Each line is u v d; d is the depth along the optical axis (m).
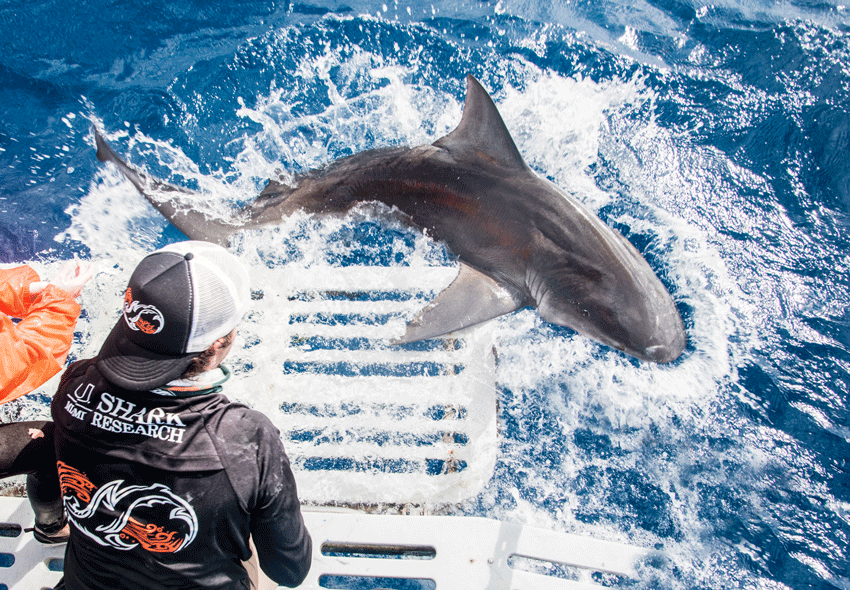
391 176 3.55
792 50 4.27
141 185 3.53
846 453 3.05
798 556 2.82
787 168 3.85
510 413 3.15
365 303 3.20
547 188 3.36
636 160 3.89
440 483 2.77
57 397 1.52
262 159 3.90
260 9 4.51
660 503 2.93
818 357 3.29
